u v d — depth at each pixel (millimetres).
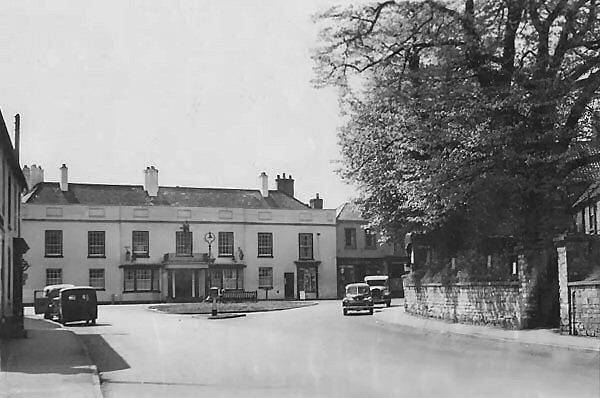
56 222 61156
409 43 24484
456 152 22594
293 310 44281
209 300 57594
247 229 66750
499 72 22906
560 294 21578
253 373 14617
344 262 70125
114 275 62188
